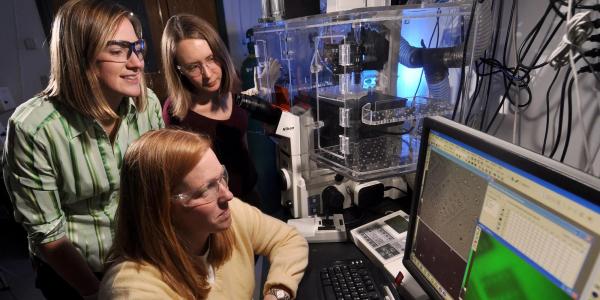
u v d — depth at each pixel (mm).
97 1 801
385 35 958
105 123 932
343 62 925
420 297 728
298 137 1153
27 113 790
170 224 623
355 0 1037
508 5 909
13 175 805
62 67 791
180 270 655
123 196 633
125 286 619
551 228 395
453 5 918
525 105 885
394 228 969
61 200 892
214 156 652
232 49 2473
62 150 831
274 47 1413
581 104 738
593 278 349
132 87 888
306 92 1199
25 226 846
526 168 409
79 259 898
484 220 507
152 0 2307
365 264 845
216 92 1281
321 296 781
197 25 1137
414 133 1033
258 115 1155
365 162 1033
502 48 946
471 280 541
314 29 1058
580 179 343
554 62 709
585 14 624
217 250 783
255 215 965
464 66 956
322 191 1177
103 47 789
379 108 943
